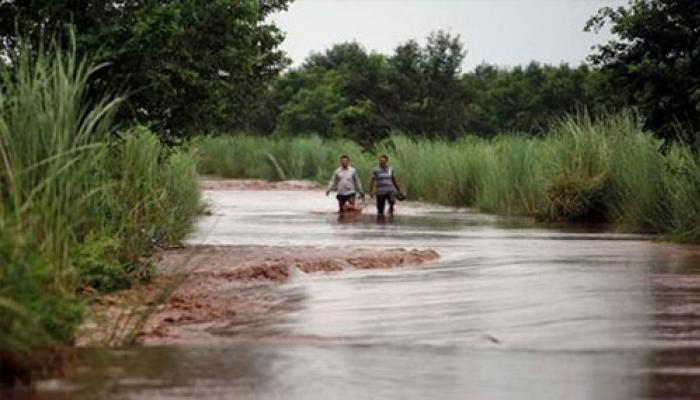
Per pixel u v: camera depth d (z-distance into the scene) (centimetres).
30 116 2198
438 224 5803
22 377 1652
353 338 2147
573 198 6084
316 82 16975
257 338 2138
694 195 4519
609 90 4991
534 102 13800
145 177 3453
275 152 12656
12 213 1845
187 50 3578
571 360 1928
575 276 3192
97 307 2419
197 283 2930
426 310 2517
